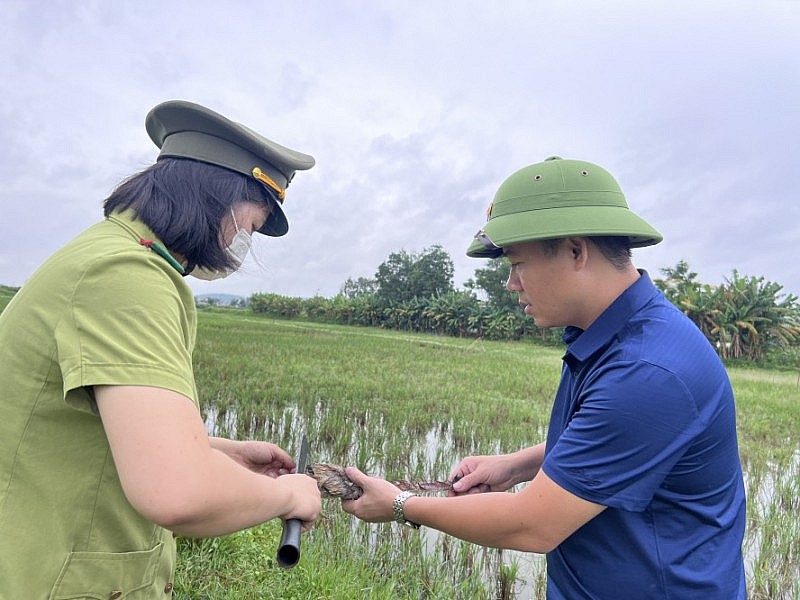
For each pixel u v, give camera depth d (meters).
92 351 1.14
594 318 1.68
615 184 1.67
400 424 8.72
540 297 1.69
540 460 2.30
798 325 32.28
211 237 1.44
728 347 30.89
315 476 2.03
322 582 3.39
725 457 1.59
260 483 1.31
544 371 17.27
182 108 1.44
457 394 11.79
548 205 1.58
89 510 1.26
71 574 1.24
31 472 1.22
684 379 1.45
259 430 7.94
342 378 12.80
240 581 3.26
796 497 6.16
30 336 1.22
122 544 1.32
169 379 1.16
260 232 1.83
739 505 1.70
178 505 1.07
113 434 1.12
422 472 6.42
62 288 1.21
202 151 1.46
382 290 61.22
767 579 4.23
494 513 1.61
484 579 4.08
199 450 1.14
